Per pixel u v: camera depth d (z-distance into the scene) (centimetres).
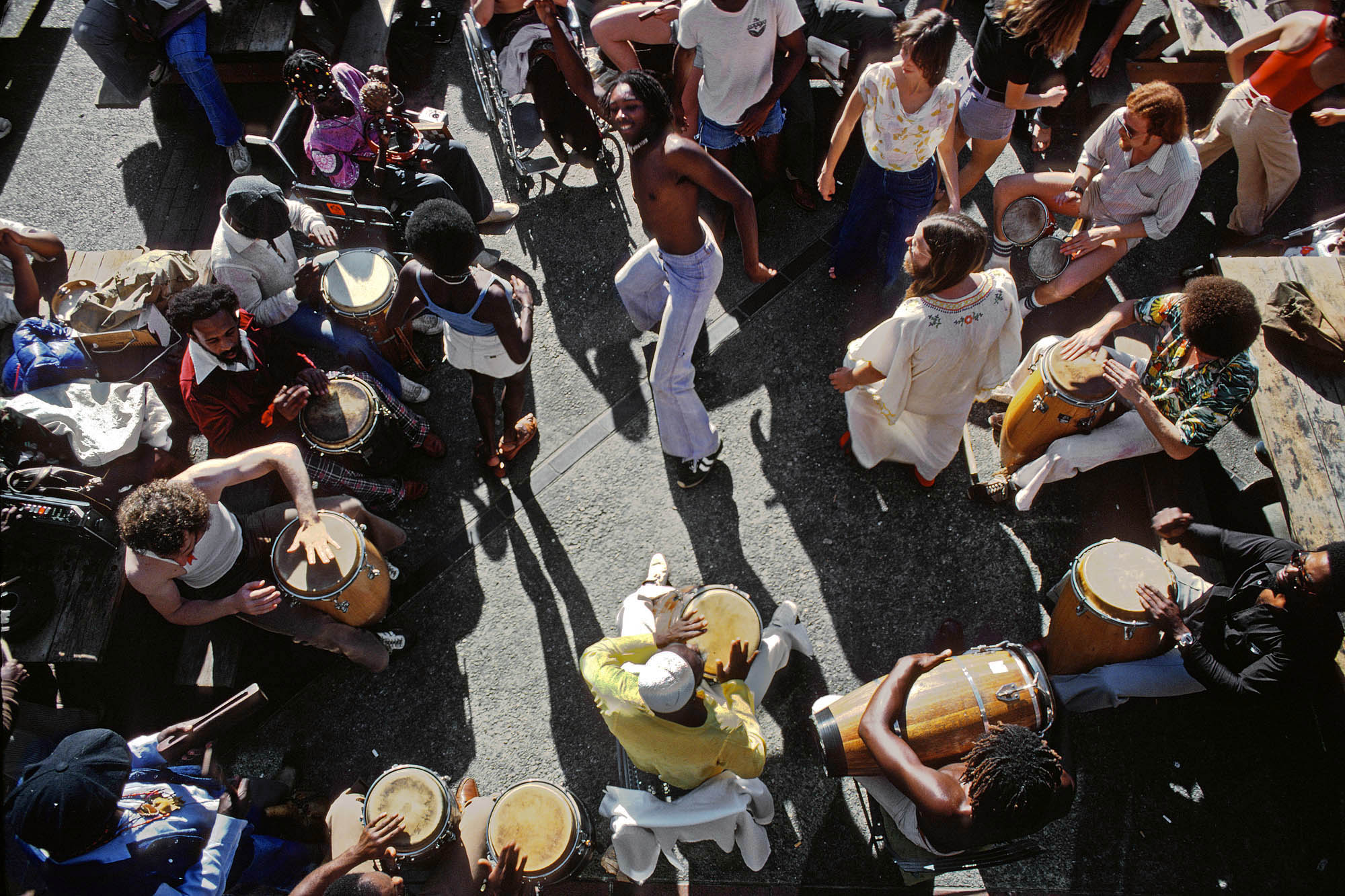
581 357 544
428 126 517
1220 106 618
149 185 625
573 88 502
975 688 336
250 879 361
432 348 554
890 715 334
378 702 452
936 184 467
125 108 628
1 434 419
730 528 488
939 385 414
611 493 501
